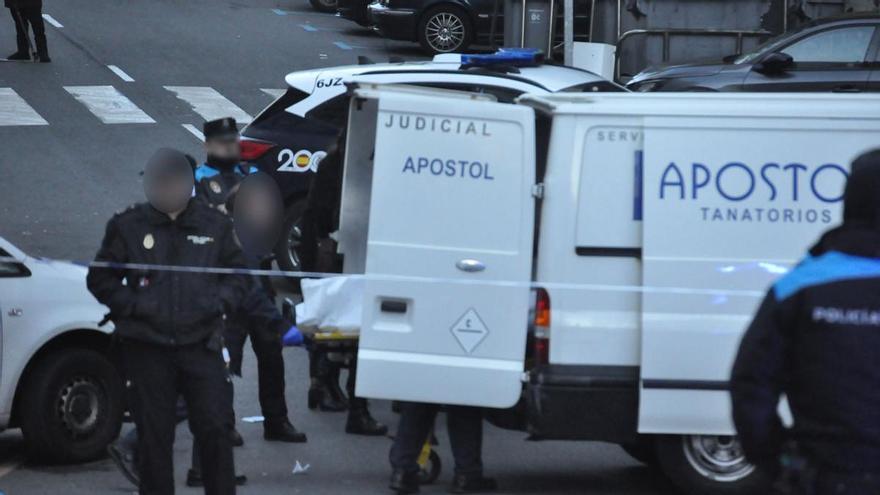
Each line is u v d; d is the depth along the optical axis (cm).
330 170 2242
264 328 2125
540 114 2005
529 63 2978
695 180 1803
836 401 1078
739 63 4159
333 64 6159
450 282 1842
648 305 1798
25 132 4750
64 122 4916
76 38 6488
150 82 5634
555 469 2122
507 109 1847
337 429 2295
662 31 4716
